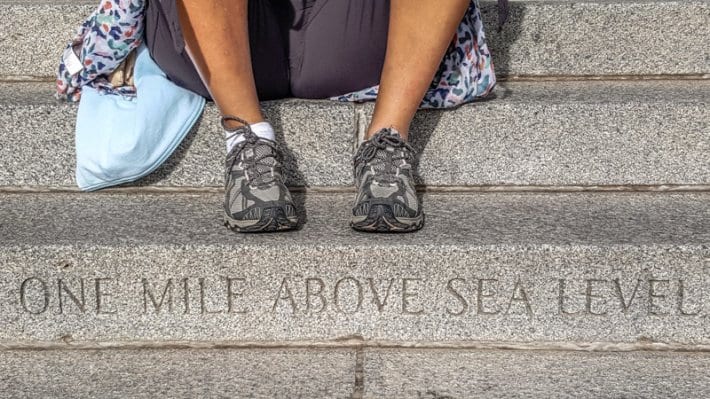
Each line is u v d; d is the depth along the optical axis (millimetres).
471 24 1575
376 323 1388
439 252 1354
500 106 1568
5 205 1545
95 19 1562
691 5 1751
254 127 1467
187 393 1271
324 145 1579
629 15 1766
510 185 1607
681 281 1355
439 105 1570
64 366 1354
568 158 1587
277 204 1385
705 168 1584
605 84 1766
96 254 1366
